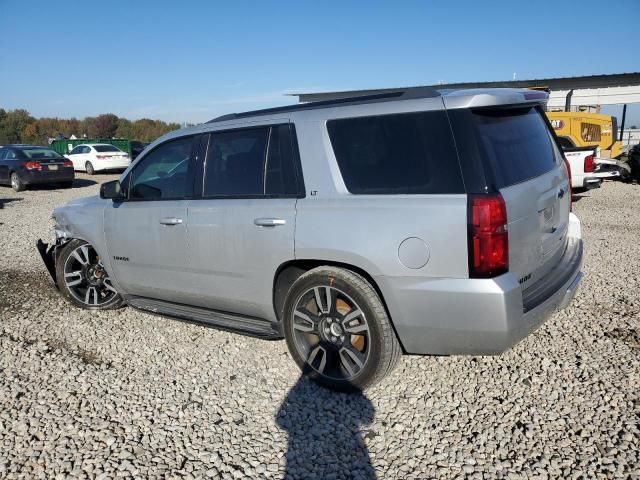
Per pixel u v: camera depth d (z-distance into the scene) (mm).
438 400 3545
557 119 13938
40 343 4668
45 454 3090
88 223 5148
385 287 3311
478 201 3014
